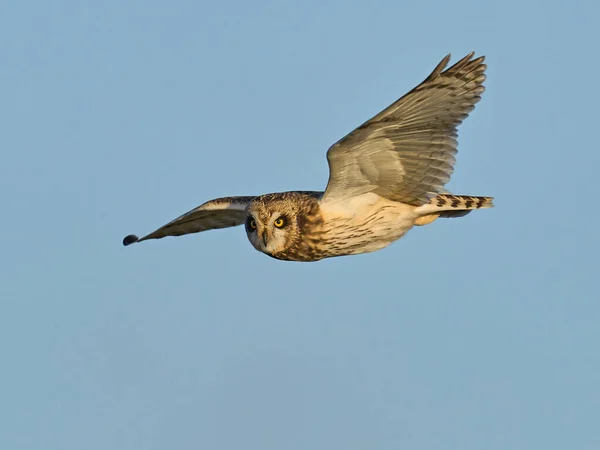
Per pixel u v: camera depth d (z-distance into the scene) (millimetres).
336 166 12836
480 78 12070
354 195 13430
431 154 12641
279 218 13609
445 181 12789
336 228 13578
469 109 12305
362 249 13984
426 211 14008
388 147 12602
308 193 13797
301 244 13680
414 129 12344
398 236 13992
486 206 14352
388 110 11922
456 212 14609
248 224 13930
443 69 11719
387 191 13391
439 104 12125
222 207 15773
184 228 16938
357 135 12281
